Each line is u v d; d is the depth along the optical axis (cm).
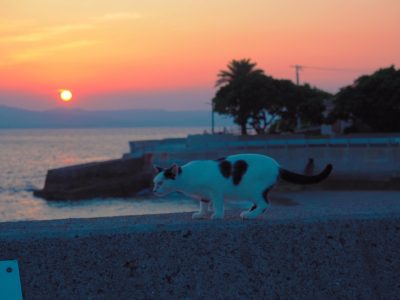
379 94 5791
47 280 530
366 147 4631
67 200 4531
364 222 631
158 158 4881
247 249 584
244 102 6594
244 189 667
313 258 591
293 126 7838
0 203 4356
